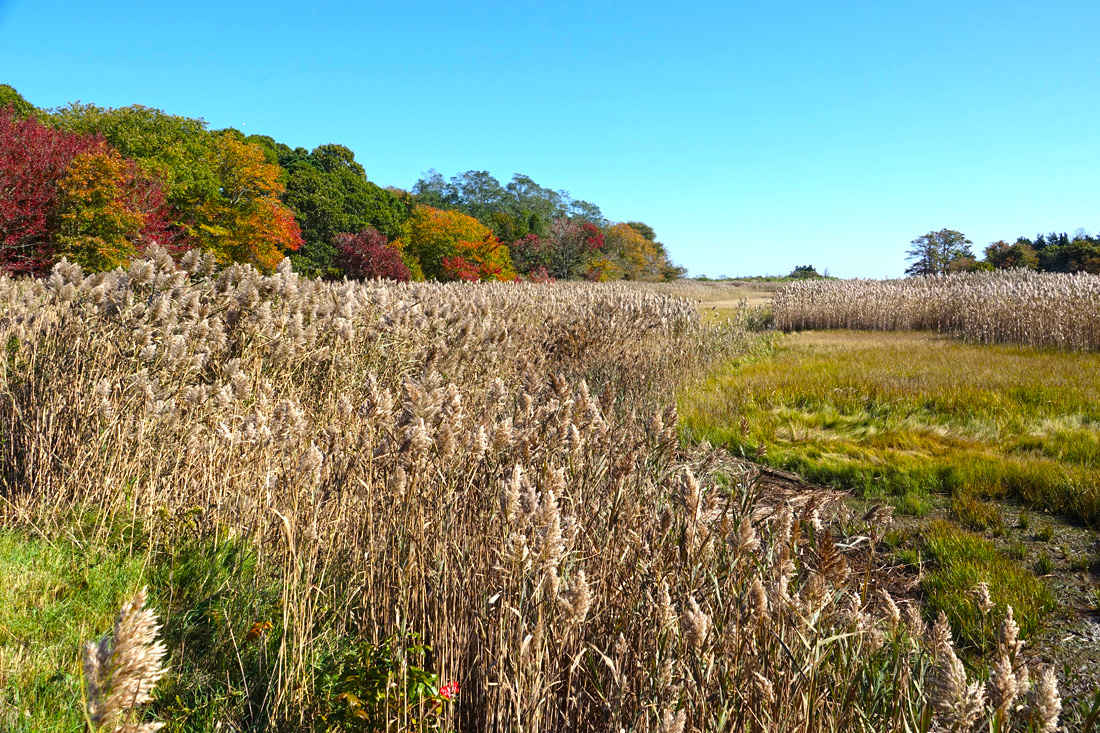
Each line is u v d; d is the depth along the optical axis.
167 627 3.37
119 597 3.58
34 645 3.08
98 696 1.32
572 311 13.16
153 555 4.12
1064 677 3.38
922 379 10.14
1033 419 7.92
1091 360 11.73
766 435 7.86
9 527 4.27
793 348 15.49
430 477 3.20
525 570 2.44
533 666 2.37
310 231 44.97
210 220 29.72
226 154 30.61
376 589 3.30
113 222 18.98
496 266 57.09
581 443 3.51
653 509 3.72
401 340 7.17
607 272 79.00
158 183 23.48
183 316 6.27
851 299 22.27
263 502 4.08
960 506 5.67
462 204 103.81
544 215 106.19
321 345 6.93
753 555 2.90
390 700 2.65
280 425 4.12
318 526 3.64
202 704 2.84
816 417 8.61
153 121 29.27
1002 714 1.88
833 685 2.45
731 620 2.57
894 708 2.31
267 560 3.84
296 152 59.75
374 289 9.68
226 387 4.97
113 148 22.92
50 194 18.23
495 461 3.34
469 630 2.92
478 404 6.03
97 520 4.34
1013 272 34.94
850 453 7.20
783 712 2.26
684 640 2.37
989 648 3.64
